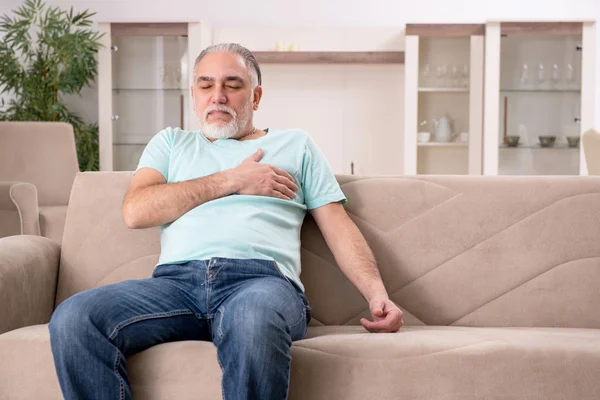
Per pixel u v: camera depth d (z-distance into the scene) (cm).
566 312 186
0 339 156
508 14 621
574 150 591
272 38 626
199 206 180
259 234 177
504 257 189
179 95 605
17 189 381
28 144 464
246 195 181
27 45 588
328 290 192
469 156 598
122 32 602
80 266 197
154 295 162
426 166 602
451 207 193
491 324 188
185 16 632
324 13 629
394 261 192
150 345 157
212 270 169
